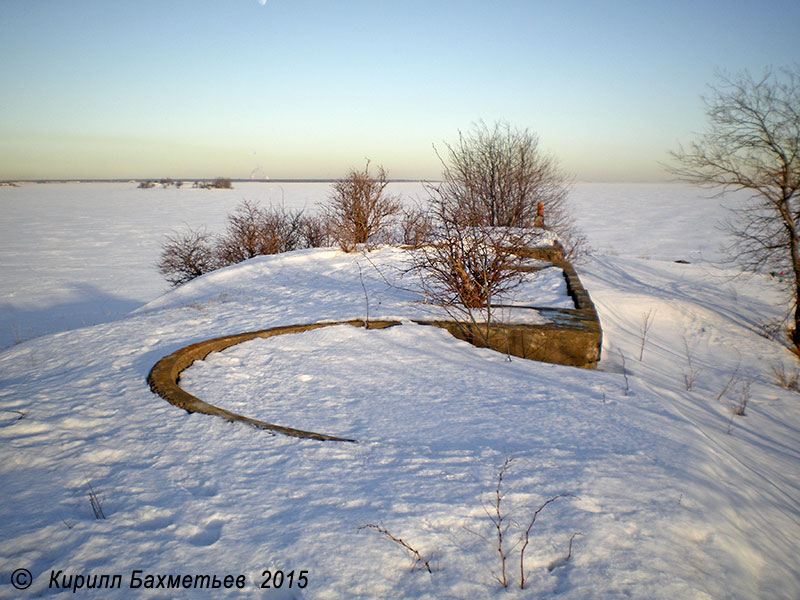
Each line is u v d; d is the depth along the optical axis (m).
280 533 2.48
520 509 2.76
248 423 3.82
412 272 10.48
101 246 34.59
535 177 19.56
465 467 3.24
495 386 4.97
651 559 2.41
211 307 7.99
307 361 5.52
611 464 3.35
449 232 7.55
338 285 9.76
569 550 2.44
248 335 6.20
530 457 3.42
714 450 3.85
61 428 3.73
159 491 2.90
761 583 2.49
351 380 5.04
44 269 26.05
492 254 7.52
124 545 2.39
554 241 13.50
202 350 5.61
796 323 11.43
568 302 7.99
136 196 113.62
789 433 5.55
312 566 2.24
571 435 3.86
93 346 5.92
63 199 103.38
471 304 7.24
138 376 4.85
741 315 12.90
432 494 2.87
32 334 13.55
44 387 4.60
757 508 3.26
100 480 3.02
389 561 2.30
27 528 2.52
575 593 2.16
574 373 5.48
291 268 11.87
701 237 35.69
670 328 11.23
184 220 51.84
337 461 3.29
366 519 2.60
